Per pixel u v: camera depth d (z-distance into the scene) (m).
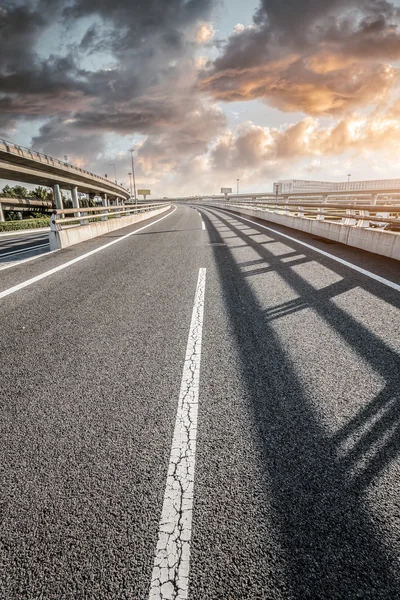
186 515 1.27
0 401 2.04
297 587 1.03
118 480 1.44
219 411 1.88
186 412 1.88
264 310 3.56
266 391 2.06
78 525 1.25
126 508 1.31
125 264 6.37
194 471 1.47
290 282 4.67
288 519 1.24
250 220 19.41
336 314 3.35
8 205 46.66
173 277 5.22
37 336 3.02
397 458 1.50
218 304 3.81
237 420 1.80
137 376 2.29
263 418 1.81
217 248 8.18
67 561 1.13
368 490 1.35
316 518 1.24
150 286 4.70
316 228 9.94
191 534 1.20
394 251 5.87
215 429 1.73
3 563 1.13
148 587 1.04
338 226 8.24
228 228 13.87
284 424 1.76
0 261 7.06
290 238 9.52
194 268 5.86
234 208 36.00
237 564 1.10
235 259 6.62
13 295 4.39
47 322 3.37
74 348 2.76
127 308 3.76
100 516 1.28
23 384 2.22
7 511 1.31
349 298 3.84
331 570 1.07
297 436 1.67
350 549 1.13
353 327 3.01
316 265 5.66
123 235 11.66
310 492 1.35
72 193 54.53
